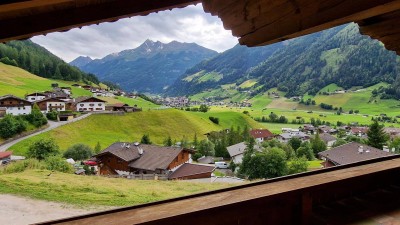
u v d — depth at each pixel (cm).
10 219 718
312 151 5619
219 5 272
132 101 13225
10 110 7288
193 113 11212
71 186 1110
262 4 232
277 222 241
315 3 196
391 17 272
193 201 221
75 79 15150
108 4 197
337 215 265
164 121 8956
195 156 6059
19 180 1130
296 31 210
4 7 133
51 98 8681
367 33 294
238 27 258
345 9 181
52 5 179
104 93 13500
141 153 4603
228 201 219
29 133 6481
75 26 194
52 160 1983
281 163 3644
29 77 12481
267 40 234
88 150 5462
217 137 7600
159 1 215
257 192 238
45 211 789
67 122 7625
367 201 293
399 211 270
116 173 4559
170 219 196
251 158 3747
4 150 5378
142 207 212
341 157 3441
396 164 338
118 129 8044
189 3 228
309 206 252
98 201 913
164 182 1547
